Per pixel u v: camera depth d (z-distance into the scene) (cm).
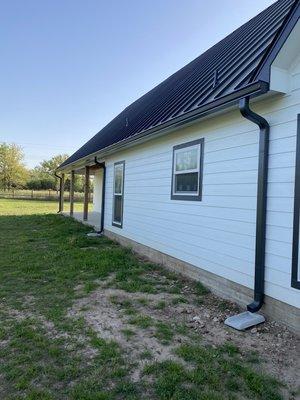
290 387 284
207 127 565
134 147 915
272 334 386
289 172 397
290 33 369
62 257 773
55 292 533
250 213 461
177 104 705
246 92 409
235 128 495
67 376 294
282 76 397
